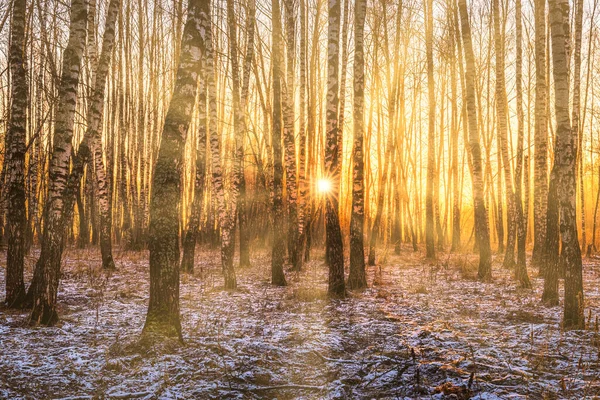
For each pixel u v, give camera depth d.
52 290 7.88
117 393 4.79
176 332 6.52
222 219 12.34
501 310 9.73
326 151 11.75
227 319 8.48
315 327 8.05
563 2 8.65
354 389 5.23
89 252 22.28
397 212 26.05
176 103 6.60
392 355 6.46
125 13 26.98
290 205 17.52
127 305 9.69
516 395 4.83
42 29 13.13
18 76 9.24
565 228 8.30
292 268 16.45
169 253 6.54
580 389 5.04
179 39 21.97
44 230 7.93
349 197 35.22
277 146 13.63
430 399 4.87
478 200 14.98
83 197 28.73
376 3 23.89
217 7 19.72
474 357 6.21
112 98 26.02
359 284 12.51
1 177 14.06
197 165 15.83
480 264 14.91
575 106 15.76
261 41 19.59
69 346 6.46
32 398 4.63
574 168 8.37
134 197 27.31
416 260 21.80
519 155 18.81
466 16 14.88
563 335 7.43
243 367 5.73
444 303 10.55
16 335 6.96
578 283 8.14
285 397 4.96
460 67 25.02
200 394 4.88
